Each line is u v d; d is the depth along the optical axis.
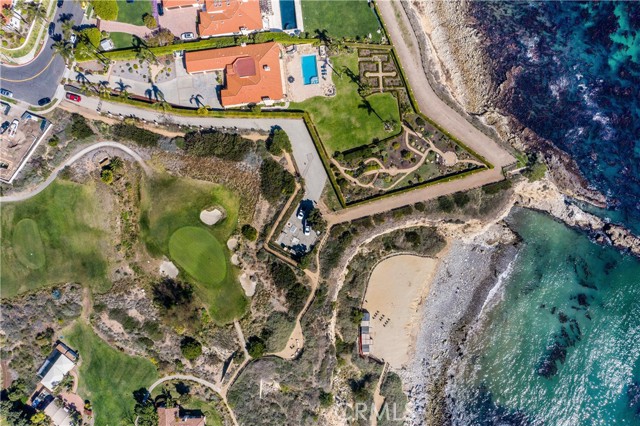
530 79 83.06
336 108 74.62
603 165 84.31
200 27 73.06
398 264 79.88
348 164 73.88
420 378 81.19
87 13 73.31
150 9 74.06
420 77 76.44
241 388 72.69
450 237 80.88
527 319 83.88
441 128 75.75
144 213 72.38
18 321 70.44
